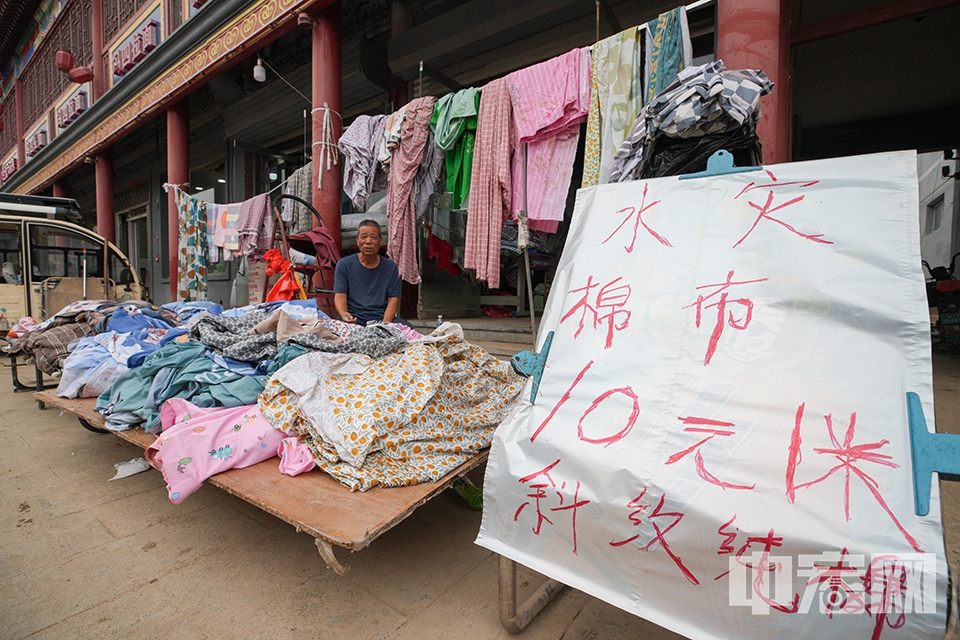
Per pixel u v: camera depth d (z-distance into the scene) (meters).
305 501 1.33
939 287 5.57
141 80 7.39
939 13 4.45
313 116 4.80
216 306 3.94
